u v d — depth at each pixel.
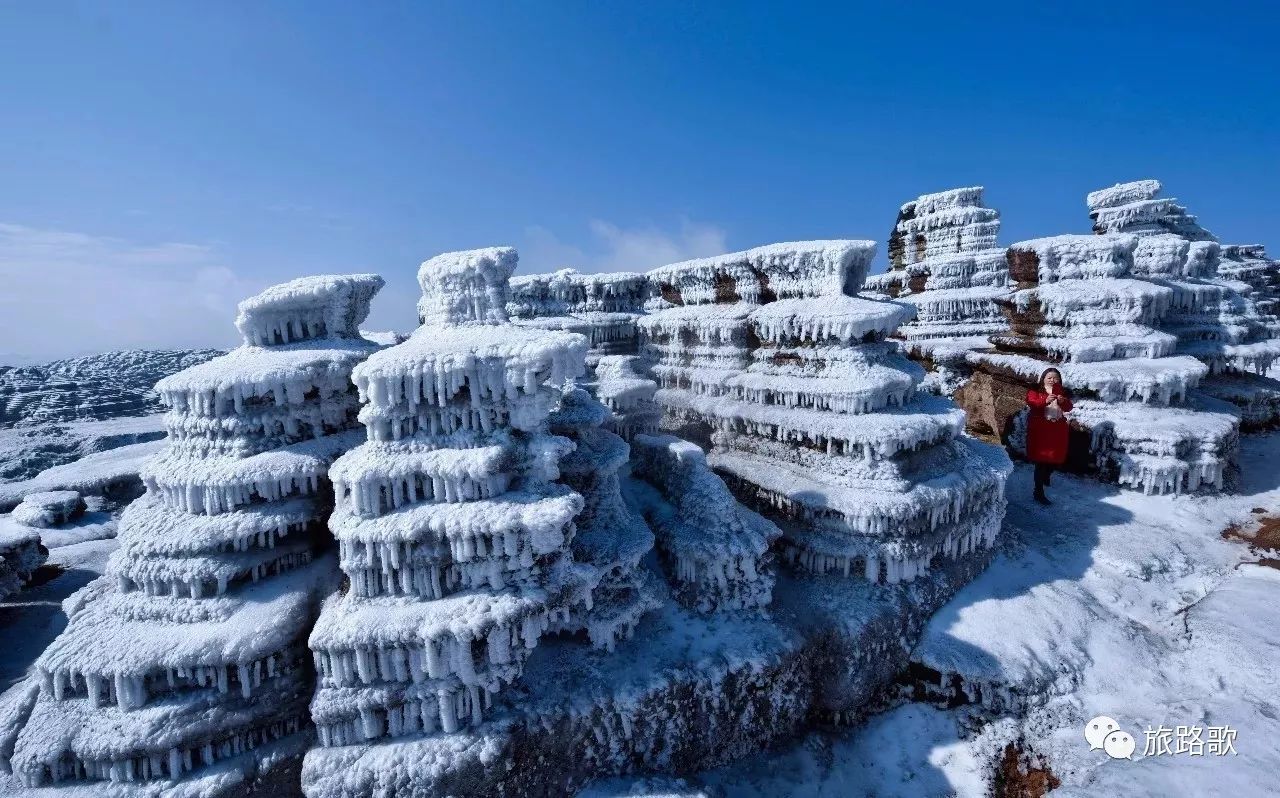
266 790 6.14
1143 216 19.44
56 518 12.94
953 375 18.92
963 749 7.99
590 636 7.61
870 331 10.34
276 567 7.19
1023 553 10.98
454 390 6.57
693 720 7.38
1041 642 8.87
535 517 6.24
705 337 12.84
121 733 5.87
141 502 7.62
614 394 11.67
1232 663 8.27
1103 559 10.74
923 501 9.14
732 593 8.63
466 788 6.04
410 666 6.18
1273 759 6.68
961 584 9.99
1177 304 16.28
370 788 5.92
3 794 5.83
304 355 7.56
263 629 6.29
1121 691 8.27
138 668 5.94
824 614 8.73
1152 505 12.49
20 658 8.91
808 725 8.42
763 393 11.33
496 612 6.16
